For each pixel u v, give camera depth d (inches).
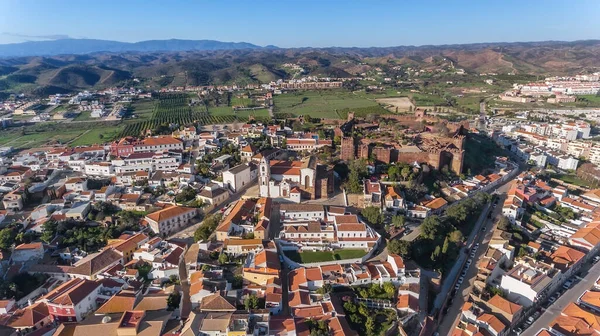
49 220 7367.1
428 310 5689.0
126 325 4522.6
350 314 5221.5
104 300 5334.6
